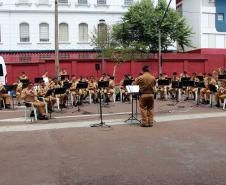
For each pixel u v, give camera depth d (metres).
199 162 8.45
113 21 45.03
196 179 7.24
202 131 12.21
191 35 49.34
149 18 41.06
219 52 50.28
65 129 13.29
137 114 17.06
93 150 9.84
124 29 40.81
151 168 8.05
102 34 39.78
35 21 43.03
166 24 41.44
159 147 10.02
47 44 43.31
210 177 7.35
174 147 9.98
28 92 16.14
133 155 9.21
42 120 15.92
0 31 42.06
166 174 7.59
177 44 47.28
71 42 44.03
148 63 39.06
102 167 8.23
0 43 42.03
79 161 8.78
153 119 14.73
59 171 8.02
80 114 17.98
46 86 19.23
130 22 41.38
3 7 42.00
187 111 18.17
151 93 13.27
